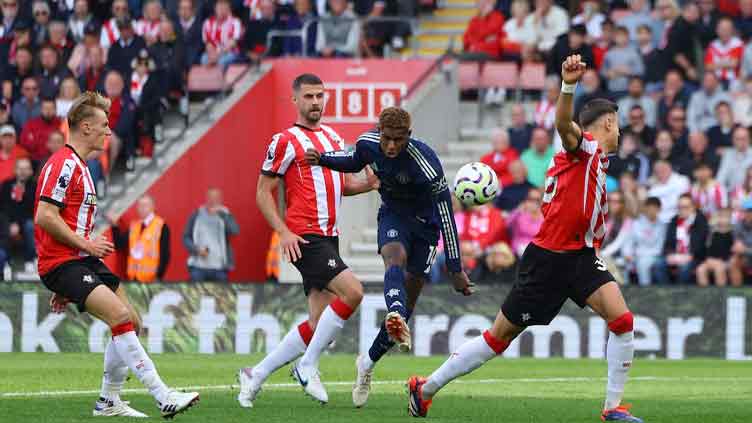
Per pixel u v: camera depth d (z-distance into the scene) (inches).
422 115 2620.6
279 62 2795.3
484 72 2748.5
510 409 1168.8
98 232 2434.8
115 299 1005.2
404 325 1042.1
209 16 2837.1
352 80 2765.7
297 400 1228.5
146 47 2701.8
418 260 1127.0
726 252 2197.3
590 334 2102.6
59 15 2861.7
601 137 1024.9
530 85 2731.3
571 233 1018.1
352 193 1241.4
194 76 2755.9
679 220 2244.1
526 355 2113.7
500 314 1047.0
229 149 2714.1
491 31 2795.3
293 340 1155.3
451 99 2716.5
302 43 2822.3
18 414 1059.9
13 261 2425.0
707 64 2591.0
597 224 1021.2
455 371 1049.5
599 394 1368.1
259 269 2785.4
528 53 2746.1
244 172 2751.0
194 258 2416.3
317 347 1151.0
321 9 2898.6
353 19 2802.7
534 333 2114.9
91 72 2709.2
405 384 1472.7
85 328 2135.8
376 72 2760.8
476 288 2110.0
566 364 1907.0
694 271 2213.3
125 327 998.4
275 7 2871.6
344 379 1549.0
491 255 2237.9
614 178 2417.6
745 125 2475.4
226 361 1882.4
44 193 1010.1
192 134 2647.6
